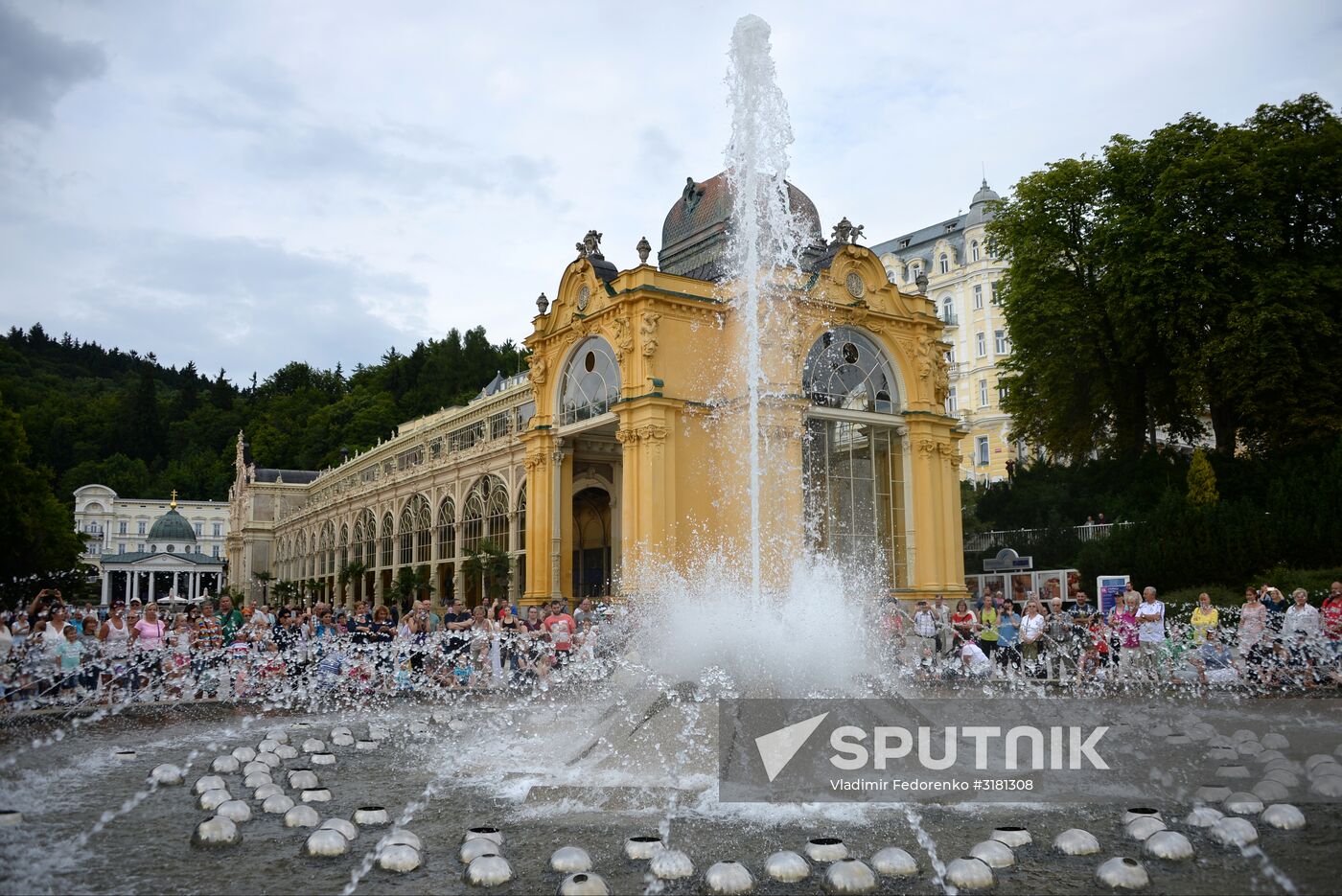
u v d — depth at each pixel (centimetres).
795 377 3509
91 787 1166
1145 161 4531
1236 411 4338
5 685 1883
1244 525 3497
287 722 1791
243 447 15450
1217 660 2267
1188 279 4097
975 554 4731
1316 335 3972
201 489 19212
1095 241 4541
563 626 2491
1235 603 3309
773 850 870
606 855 857
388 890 759
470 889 762
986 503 5081
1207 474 3869
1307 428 4000
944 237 9338
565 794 1093
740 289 3491
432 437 7800
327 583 9731
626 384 3434
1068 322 4603
